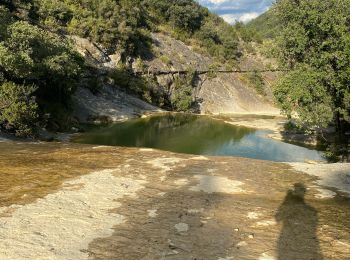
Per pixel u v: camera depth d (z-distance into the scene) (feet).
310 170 41.34
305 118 80.12
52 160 43.29
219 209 28.12
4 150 49.67
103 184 33.45
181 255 20.56
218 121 147.13
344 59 72.74
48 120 96.02
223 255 20.66
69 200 28.78
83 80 139.13
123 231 23.57
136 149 51.90
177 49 212.84
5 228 23.08
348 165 44.16
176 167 40.75
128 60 176.65
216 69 216.33
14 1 143.43
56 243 21.47
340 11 78.84
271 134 118.62
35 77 88.69
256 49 257.14
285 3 88.28
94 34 164.86
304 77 78.33
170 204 28.89
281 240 22.82
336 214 27.78
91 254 20.43
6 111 70.28
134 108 150.10
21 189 31.35
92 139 94.79
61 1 171.94
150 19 230.89
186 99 183.11
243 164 43.32
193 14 246.68
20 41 82.79
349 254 21.12
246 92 213.66
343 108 84.94
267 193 32.73
